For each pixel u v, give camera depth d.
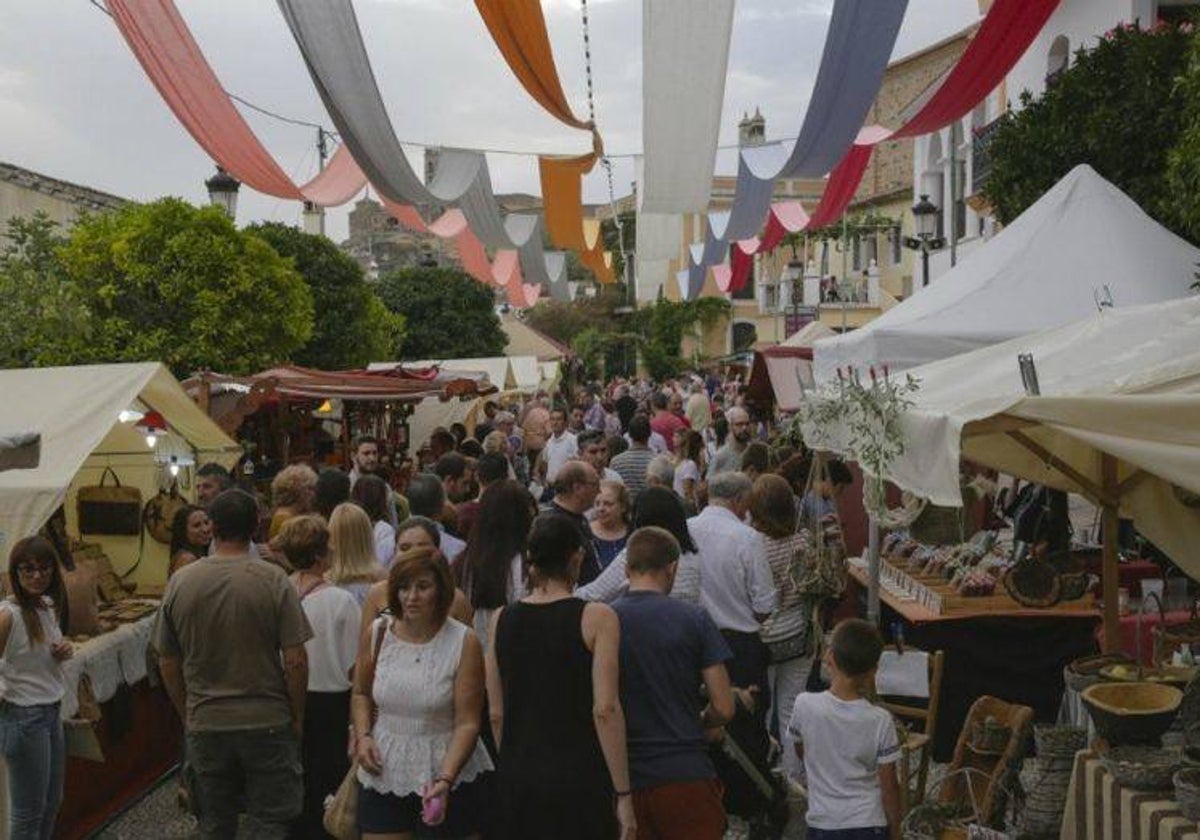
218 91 7.21
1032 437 5.98
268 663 4.90
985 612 6.61
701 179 8.49
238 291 14.91
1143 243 8.45
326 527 5.41
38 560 5.09
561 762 3.81
